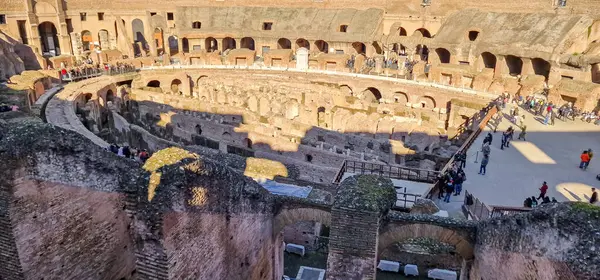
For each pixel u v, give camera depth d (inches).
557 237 448.1
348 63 2437.3
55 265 561.9
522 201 982.4
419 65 2217.0
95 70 2220.7
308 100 1943.9
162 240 491.5
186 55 2564.0
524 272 494.6
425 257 900.0
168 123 1675.7
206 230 560.4
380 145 1370.6
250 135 1438.2
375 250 551.5
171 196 494.6
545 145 1314.0
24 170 515.8
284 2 2861.7
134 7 2896.2
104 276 629.0
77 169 561.6
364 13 2657.5
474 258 623.2
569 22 2004.2
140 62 2465.6
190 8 2906.0
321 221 706.8
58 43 2837.1
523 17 2190.0
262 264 734.5
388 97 2171.5
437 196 1011.9
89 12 2812.5
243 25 2807.6
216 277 596.1
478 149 1284.4
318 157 1323.8
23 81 1670.8
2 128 544.4
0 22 2464.3
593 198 943.0
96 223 601.6
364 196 576.7
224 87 2121.1
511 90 1887.3
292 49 2605.8
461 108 1845.5
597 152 1258.6
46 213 542.9
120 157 618.2
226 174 596.4
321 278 901.8
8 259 533.0
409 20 2608.3
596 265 410.3
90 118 1615.4
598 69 1804.9
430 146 1439.5
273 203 727.7
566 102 1692.9
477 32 2316.7
